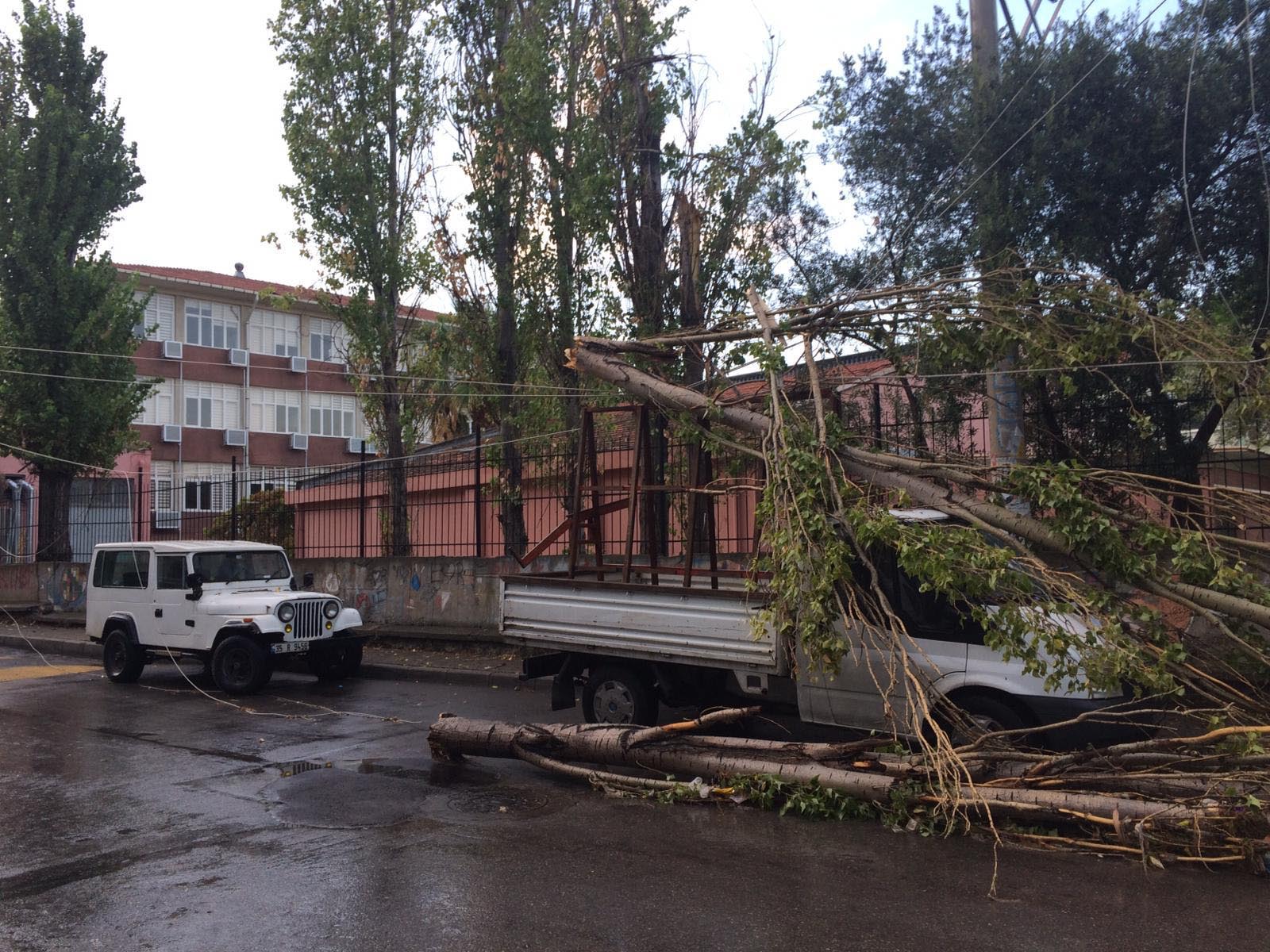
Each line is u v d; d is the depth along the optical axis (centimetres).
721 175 1234
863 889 502
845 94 1150
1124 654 573
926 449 846
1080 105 977
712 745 706
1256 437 888
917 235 1098
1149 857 534
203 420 3559
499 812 651
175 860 554
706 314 1232
